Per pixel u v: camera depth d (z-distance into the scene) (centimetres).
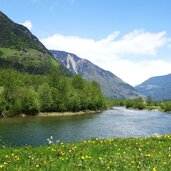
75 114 13438
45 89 13400
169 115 14075
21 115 11900
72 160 1365
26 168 1230
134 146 1803
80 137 5606
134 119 10675
